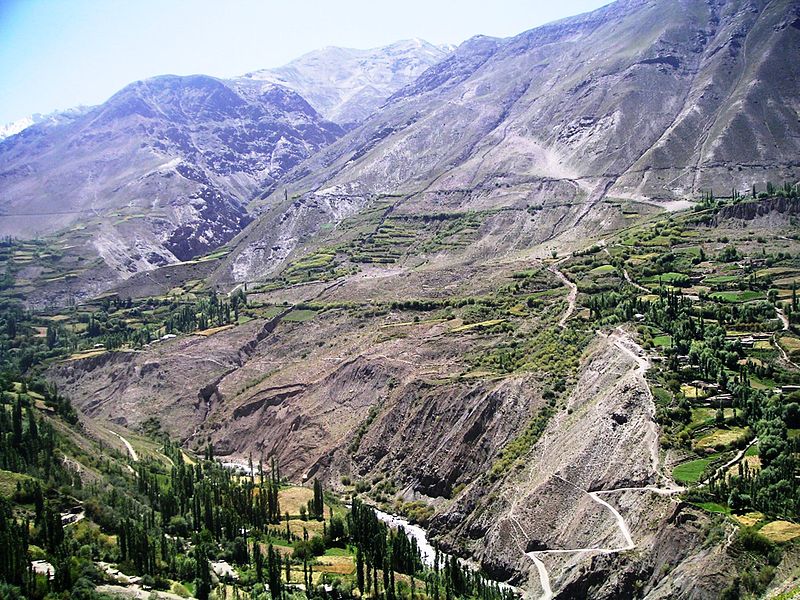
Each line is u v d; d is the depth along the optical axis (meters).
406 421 195.25
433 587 131.38
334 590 133.25
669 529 117.75
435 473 176.38
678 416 141.38
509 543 140.75
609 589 117.88
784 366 155.00
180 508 162.38
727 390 146.38
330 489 193.75
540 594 126.12
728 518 114.69
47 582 123.25
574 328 199.38
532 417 170.38
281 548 154.25
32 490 146.75
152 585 131.75
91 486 157.38
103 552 137.38
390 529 158.62
